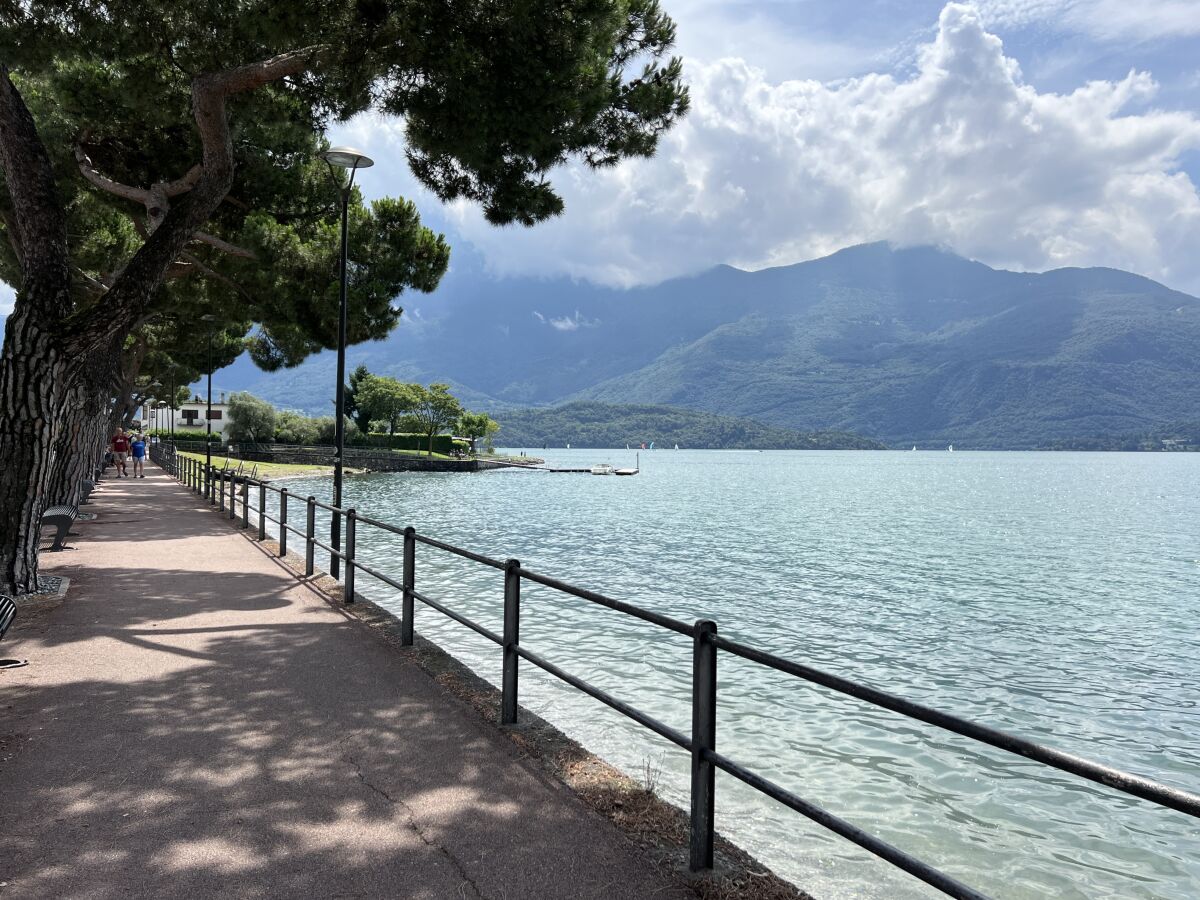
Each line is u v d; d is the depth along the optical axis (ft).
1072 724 32.22
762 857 18.49
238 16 30.32
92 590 34.63
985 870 19.43
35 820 13.07
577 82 33.55
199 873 11.48
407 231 66.28
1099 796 24.09
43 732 17.29
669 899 11.13
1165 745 30.01
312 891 11.05
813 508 160.04
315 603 32.73
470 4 29.58
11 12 30.19
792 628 47.39
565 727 26.45
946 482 325.42
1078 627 52.21
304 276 61.11
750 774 11.00
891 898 16.76
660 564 72.59
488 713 19.15
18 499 31.83
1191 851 20.79
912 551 92.02
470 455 372.17
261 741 16.97
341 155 47.06
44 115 47.24
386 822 13.28
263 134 52.70
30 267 31.73
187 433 315.17
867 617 51.70
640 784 15.25
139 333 106.83
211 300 73.31
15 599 31.32
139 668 22.58
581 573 66.23
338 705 19.56
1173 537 119.85
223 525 63.93
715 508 152.46
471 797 14.35
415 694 20.53
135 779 14.80
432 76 31.45
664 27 39.88
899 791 23.76
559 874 11.72
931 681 37.68
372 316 63.98
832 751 26.71
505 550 81.00
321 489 169.68
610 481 278.05
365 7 29.14
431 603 23.39
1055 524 140.05
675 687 31.63
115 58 33.81
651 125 41.70
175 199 52.80
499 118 32.37
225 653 24.47
